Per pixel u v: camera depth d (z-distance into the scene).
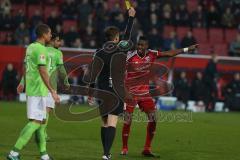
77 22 69.38
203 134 40.12
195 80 60.66
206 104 60.34
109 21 66.19
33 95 26.20
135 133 38.97
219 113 58.25
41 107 26.34
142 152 30.31
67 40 64.00
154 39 65.56
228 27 73.69
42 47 25.94
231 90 61.50
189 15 72.88
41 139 27.45
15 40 63.56
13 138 35.25
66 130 39.72
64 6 70.38
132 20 29.34
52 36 32.28
